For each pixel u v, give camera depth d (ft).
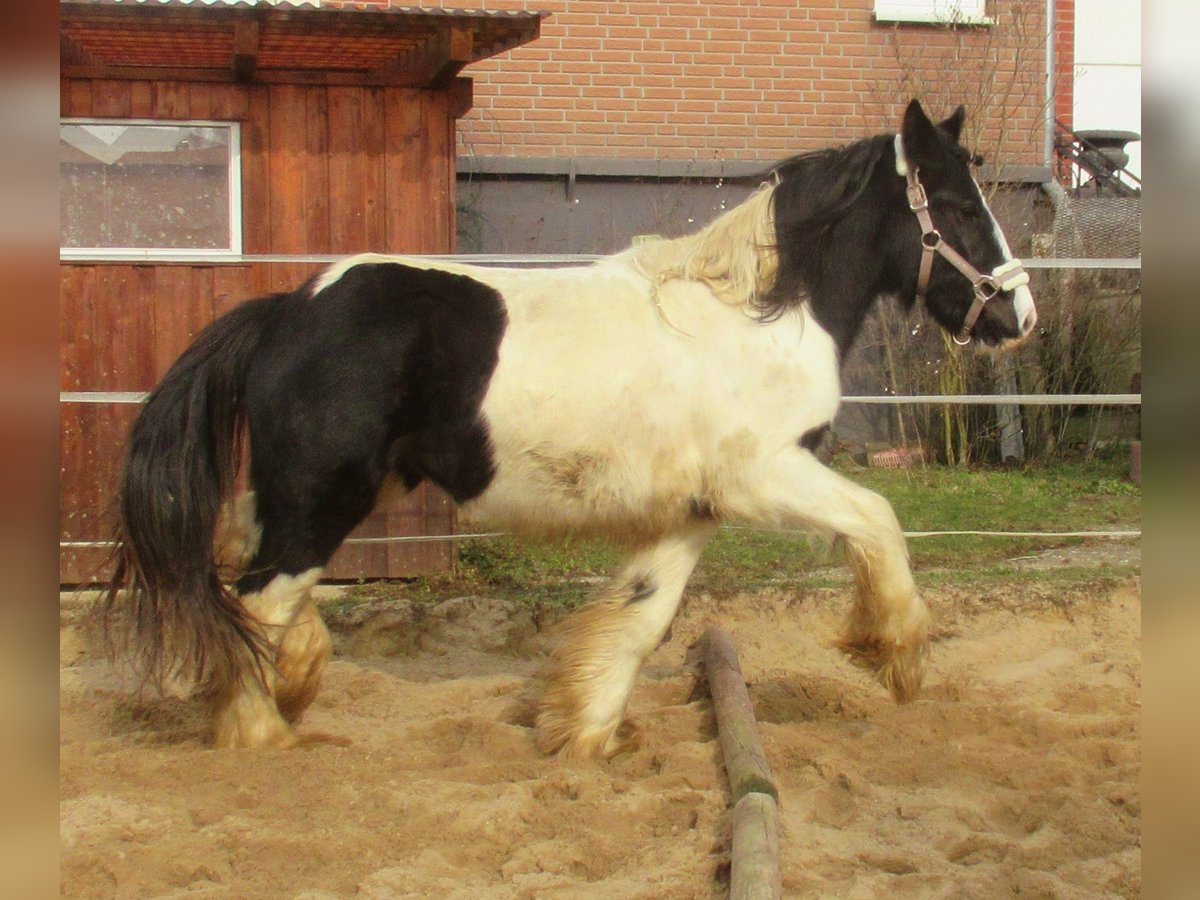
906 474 28.99
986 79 30.94
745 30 31.01
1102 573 20.63
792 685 15.94
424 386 12.62
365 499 12.76
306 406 12.44
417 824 11.07
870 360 31.27
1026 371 30.32
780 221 13.33
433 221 22.29
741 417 12.73
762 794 10.99
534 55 30.27
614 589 13.38
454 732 14.12
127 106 21.34
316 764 12.50
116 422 21.59
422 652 18.51
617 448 12.59
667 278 13.28
